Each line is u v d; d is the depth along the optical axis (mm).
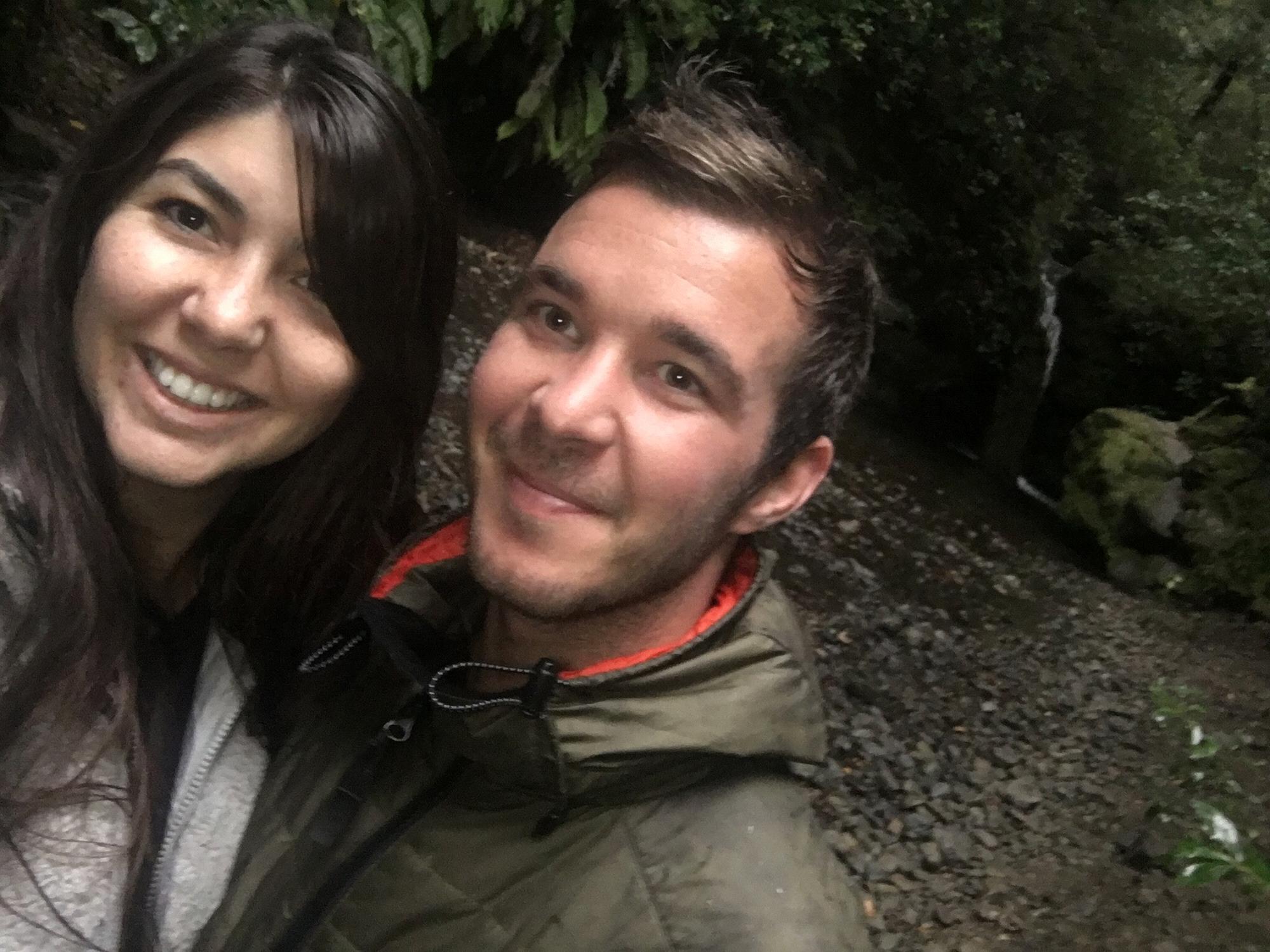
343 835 545
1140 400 5105
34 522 518
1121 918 1713
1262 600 3623
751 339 458
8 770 496
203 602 622
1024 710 2408
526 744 488
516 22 2766
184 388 519
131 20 1577
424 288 595
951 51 4086
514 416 477
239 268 504
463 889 497
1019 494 4777
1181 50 4988
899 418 4996
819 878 469
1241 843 947
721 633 502
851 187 4262
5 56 1910
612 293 457
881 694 2207
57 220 526
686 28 3039
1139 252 4941
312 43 529
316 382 539
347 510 636
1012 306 4793
